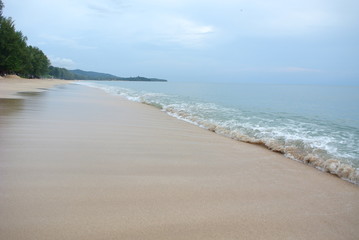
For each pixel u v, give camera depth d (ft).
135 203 8.80
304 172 14.39
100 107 40.91
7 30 151.74
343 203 10.30
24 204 7.99
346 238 7.72
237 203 9.57
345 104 69.92
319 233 7.88
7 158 12.34
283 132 26.96
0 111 27.96
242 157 16.71
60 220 7.27
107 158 13.79
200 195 10.00
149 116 35.01
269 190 11.19
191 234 7.25
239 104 62.59
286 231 7.85
